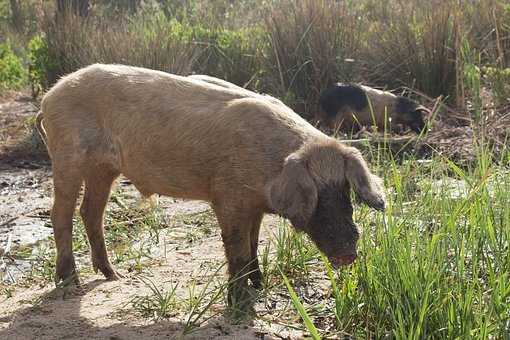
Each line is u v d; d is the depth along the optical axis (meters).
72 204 4.93
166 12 12.67
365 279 4.16
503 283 3.71
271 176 4.09
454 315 3.64
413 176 5.68
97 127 4.77
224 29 11.03
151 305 4.52
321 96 9.32
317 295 4.59
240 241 4.32
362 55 10.03
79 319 4.39
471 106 9.09
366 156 6.30
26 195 7.62
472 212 4.26
